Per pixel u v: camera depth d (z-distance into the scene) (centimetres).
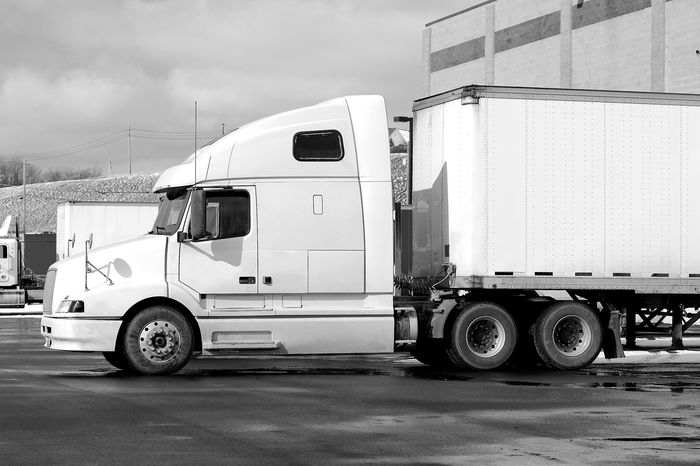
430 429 944
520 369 1595
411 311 1552
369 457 804
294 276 1491
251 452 821
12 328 2784
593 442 877
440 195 1612
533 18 4275
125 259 1463
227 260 1478
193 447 841
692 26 3416
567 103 1569
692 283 1605
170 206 1522
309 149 1507
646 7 3625
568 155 1567
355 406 1102
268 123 1512
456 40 4897
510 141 1550
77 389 1253
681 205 1606
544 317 1563
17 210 12838
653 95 1595
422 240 1662
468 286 1537
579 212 1570
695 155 1612
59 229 3791
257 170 1491
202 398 1165
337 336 1502
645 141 1595
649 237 1595
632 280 1586
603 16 3844
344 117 1523
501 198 1545
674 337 1703
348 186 1508
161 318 1449
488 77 4606
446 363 1647
